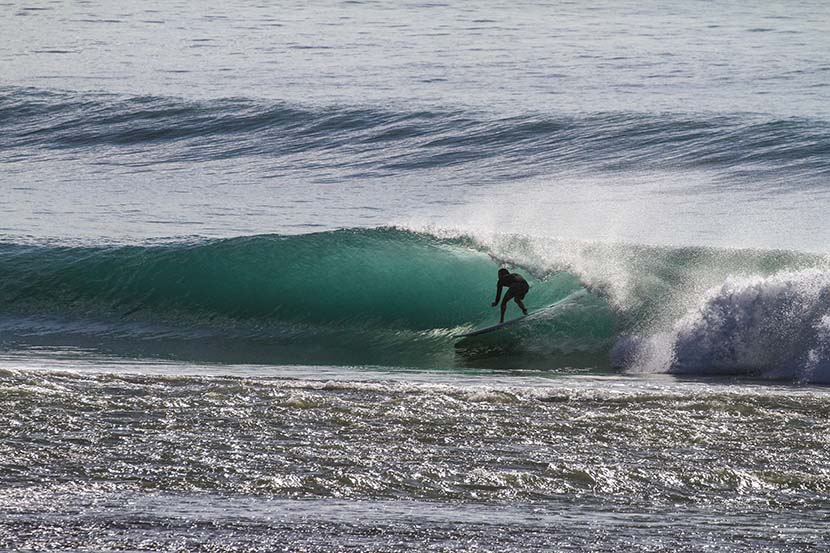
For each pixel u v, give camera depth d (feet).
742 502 73.26
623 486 76.54
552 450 84.94
